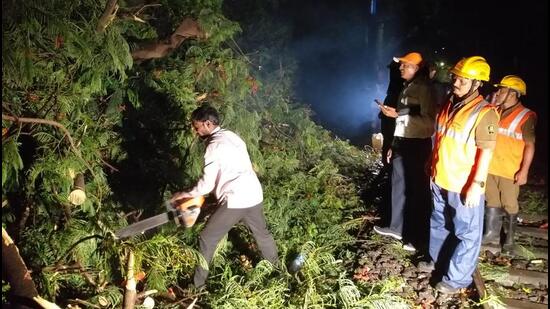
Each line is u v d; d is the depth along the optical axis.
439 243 4.38
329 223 5.34
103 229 3.76
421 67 4.69
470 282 4.14
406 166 4.86
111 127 4.56
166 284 3.96
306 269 4.22
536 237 5.53
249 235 4.91
